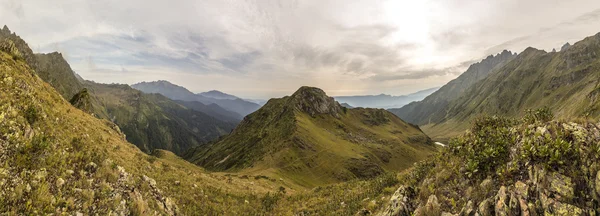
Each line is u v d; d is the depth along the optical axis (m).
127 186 18.20
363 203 25.16
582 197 9.88
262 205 38.16
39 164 14.59
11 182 12.48
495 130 16.94
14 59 35.50
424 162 21.19
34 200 12.52
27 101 20.28
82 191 14.95
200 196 31.75
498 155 13.84
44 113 20.88
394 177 27.55
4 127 15.31
